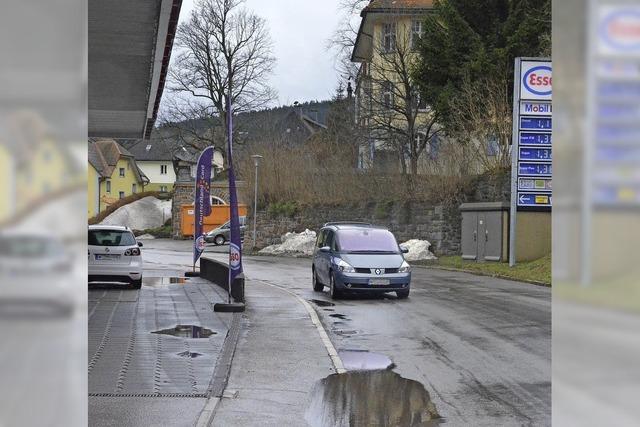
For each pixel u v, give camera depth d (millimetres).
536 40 32781
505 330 12383
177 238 58000
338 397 7473
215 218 54250
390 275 17406
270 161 42719
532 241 25672
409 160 38031
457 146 32844
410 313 14742
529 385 8117
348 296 18203
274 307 15172
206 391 7434
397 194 34812
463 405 7176
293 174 41531
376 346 10820
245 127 58094
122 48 14227
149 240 56969
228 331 11516
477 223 27984
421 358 9820
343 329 12562
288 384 8094
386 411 6918
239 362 9328
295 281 22812
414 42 37219
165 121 57156
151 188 105688
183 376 8133
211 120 57938
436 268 28266
